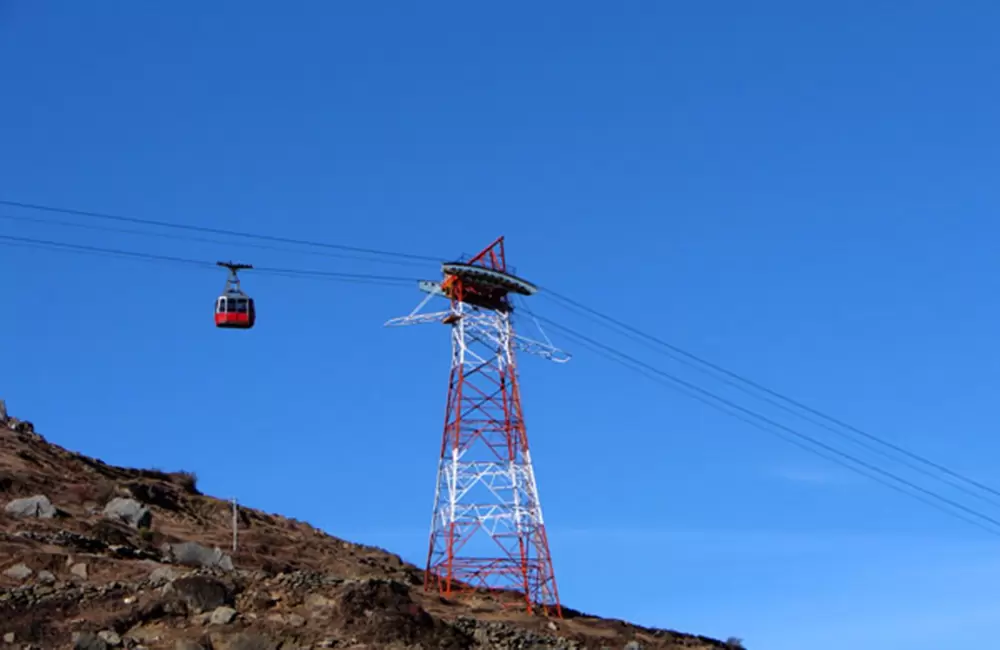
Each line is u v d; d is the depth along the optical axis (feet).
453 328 341.41
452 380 337.72
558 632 294.46
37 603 228.63
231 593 237.25
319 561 343.46
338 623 231.09
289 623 229.04
